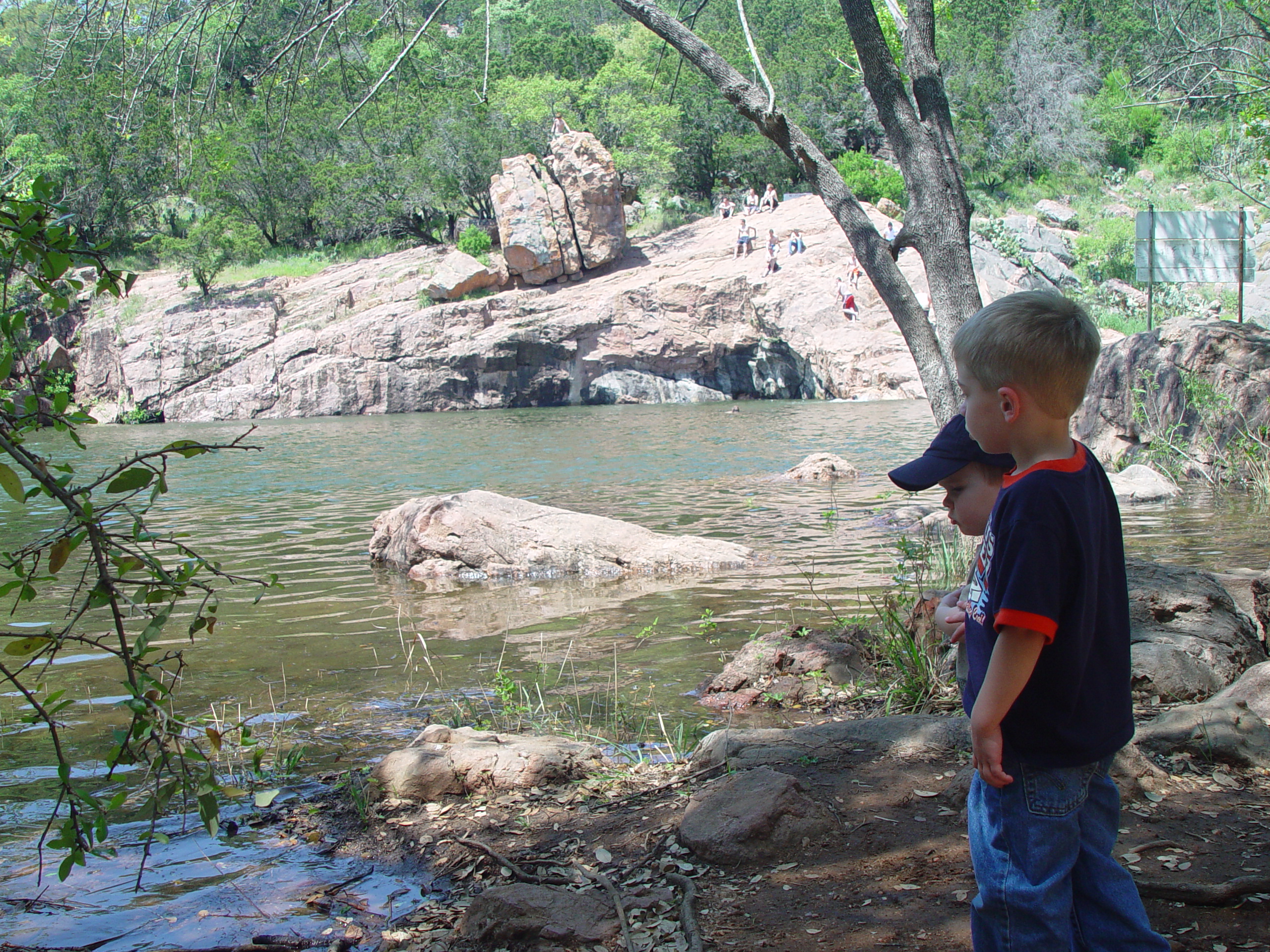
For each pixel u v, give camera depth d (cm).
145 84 844
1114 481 1521
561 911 339
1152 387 1758
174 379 4838
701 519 1432
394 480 2108
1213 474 1606
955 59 5928
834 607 861
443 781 474
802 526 1338
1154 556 1022
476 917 345
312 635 841
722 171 6303
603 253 5031
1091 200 5662
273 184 5331
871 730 477
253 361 4769
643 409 4256
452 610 933
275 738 575
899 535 1220
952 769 434
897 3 840
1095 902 243
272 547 1323
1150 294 2098
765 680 641
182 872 405
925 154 780
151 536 286
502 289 5016
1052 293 235
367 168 5338
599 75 6053
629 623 854
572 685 671
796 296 4475
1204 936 302
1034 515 221
